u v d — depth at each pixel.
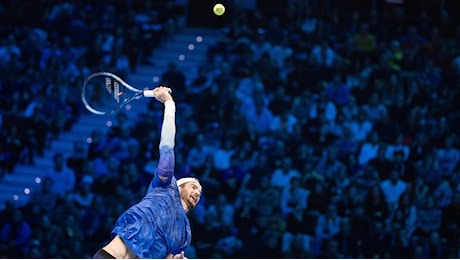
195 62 43.25
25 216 33.97
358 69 39.12
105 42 41.88
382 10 46.78
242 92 38.50
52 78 40.22
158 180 11.73
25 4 44.38
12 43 41.75
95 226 33.44
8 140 38.12
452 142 36.00
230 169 34.25
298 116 36.78
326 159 34.38
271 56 40.28
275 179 33.88
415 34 41.66
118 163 35.47
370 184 33.44
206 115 37.41
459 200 33.34
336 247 31.56
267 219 32.53
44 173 37.81
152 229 11.36
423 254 32.28
